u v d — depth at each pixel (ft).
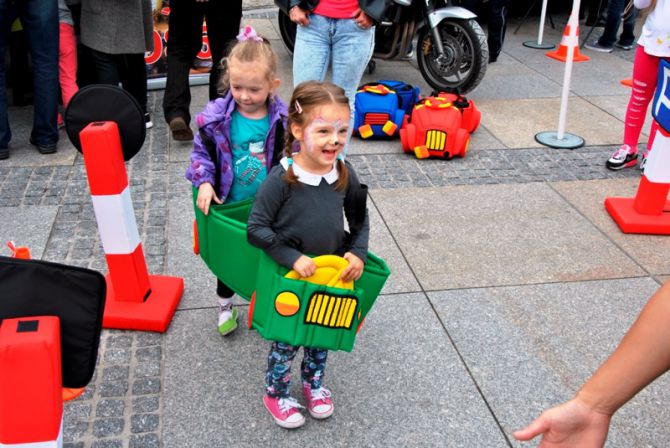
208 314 11.38
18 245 13.08
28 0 15.69
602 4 31.53
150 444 8.73
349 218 8.49
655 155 14.08
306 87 7.65
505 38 30.32
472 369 10.32
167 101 17.85
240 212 9.45
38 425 5.34
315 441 8.93
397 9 22.12
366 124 18.92
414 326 11.25
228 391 9.71
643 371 4.56
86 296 5.29
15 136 18.30
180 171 16.57
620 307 11.96
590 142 19.30
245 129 9.20
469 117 18.72
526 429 4.98
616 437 9.12
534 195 16.08
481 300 12.00
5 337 5.01
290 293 7.96
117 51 17.44
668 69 13.37
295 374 10.11
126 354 10.34
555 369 10.39
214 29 17.22
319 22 14.49
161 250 13.15
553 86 24.00
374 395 9.75
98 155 9.93
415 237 13.99
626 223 14.35
